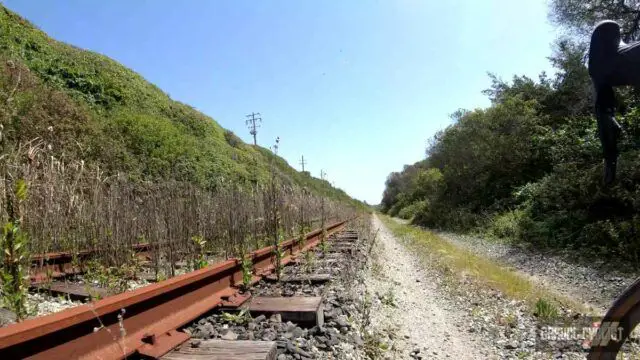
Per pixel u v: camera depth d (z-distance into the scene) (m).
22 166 5.00
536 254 12.98
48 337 2.19
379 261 10.31
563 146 18.25
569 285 8.86
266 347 2.77
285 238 9.28
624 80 1.72
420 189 49.53
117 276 5.35
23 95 11.67
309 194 16.89
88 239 6.38
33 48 21.19
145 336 2.83
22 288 3.08
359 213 43.66
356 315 4.64
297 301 4.14
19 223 3.15
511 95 28.30
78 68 22.64
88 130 14.95
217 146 29.22
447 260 11.48
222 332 3.41
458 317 5.97
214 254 7.86
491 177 26.73
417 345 4.44
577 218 13.61
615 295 7.59
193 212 7.07
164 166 18.66
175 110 28.98
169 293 3.41
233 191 9.46
